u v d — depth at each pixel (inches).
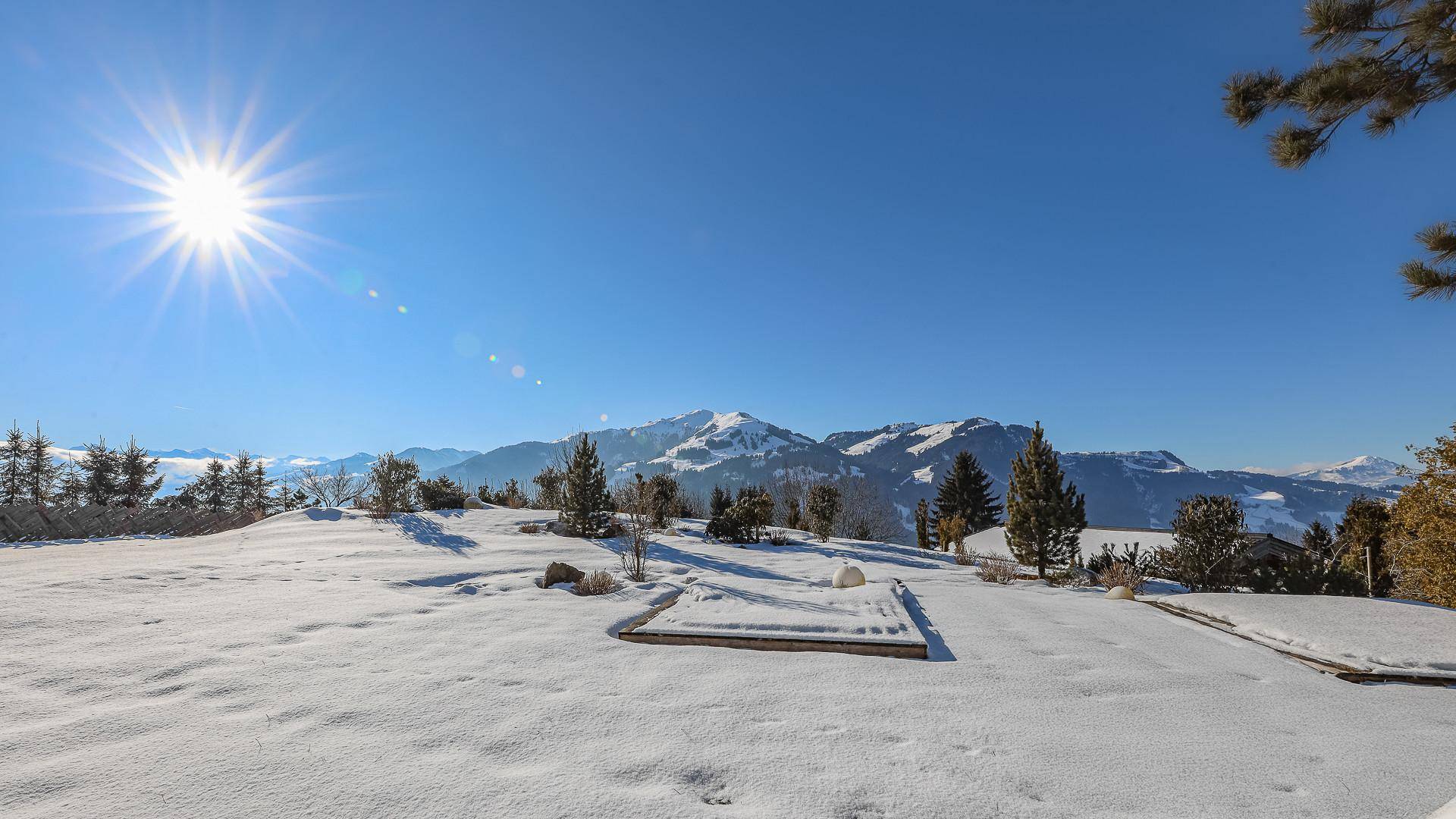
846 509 1673.2
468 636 221.5
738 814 109.0
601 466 687.1
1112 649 244.7
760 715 157.3
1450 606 455.8
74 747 126.2
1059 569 601.9
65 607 240.7
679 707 160.7
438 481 944.9
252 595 283.9
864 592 359.6
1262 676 211.8
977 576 603.5
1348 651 231.9
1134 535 1142.3
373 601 276.2
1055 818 112.0
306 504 987.9
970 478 2331.4
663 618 258.4
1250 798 122.9
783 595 346.9
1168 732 157.6
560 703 159.5
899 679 193.2
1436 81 282.0
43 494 1843.0
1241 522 532.4
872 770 128.6
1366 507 620.7
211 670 174.4
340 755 126.1
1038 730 155.6
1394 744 152.6
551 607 276.5
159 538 650.8
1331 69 292.8
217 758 123.0
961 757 137.7
